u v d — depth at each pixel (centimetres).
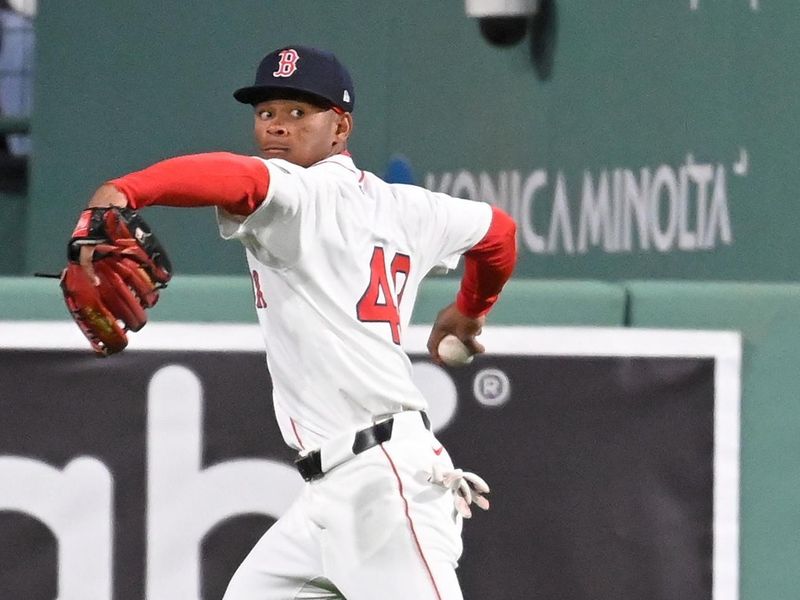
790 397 1399
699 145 1831
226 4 2506
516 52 2142
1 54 3105
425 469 1045
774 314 1398
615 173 1970
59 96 2788
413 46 2319
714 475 1398
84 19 2744
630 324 1405
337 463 1050
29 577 1396
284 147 1081
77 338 1386
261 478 1395
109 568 1395
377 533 1032
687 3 1862
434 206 1124
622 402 1392
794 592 1405
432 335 1272
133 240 879
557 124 2077
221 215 962
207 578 1397
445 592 1023
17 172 3081
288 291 1041
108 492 1393
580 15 2038
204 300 1390
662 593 1399
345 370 1043
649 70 1917
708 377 1395
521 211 2148
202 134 2536
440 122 2280
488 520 1400
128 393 1390
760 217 1725
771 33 1719
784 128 1691
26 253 2983
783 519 1404
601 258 1995
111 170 2689
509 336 1388
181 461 1394
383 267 1071
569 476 1396
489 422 1392
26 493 1391
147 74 2639
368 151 2405
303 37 2459
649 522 1397
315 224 1028
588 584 1399
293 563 1084
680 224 1862
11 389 1388
